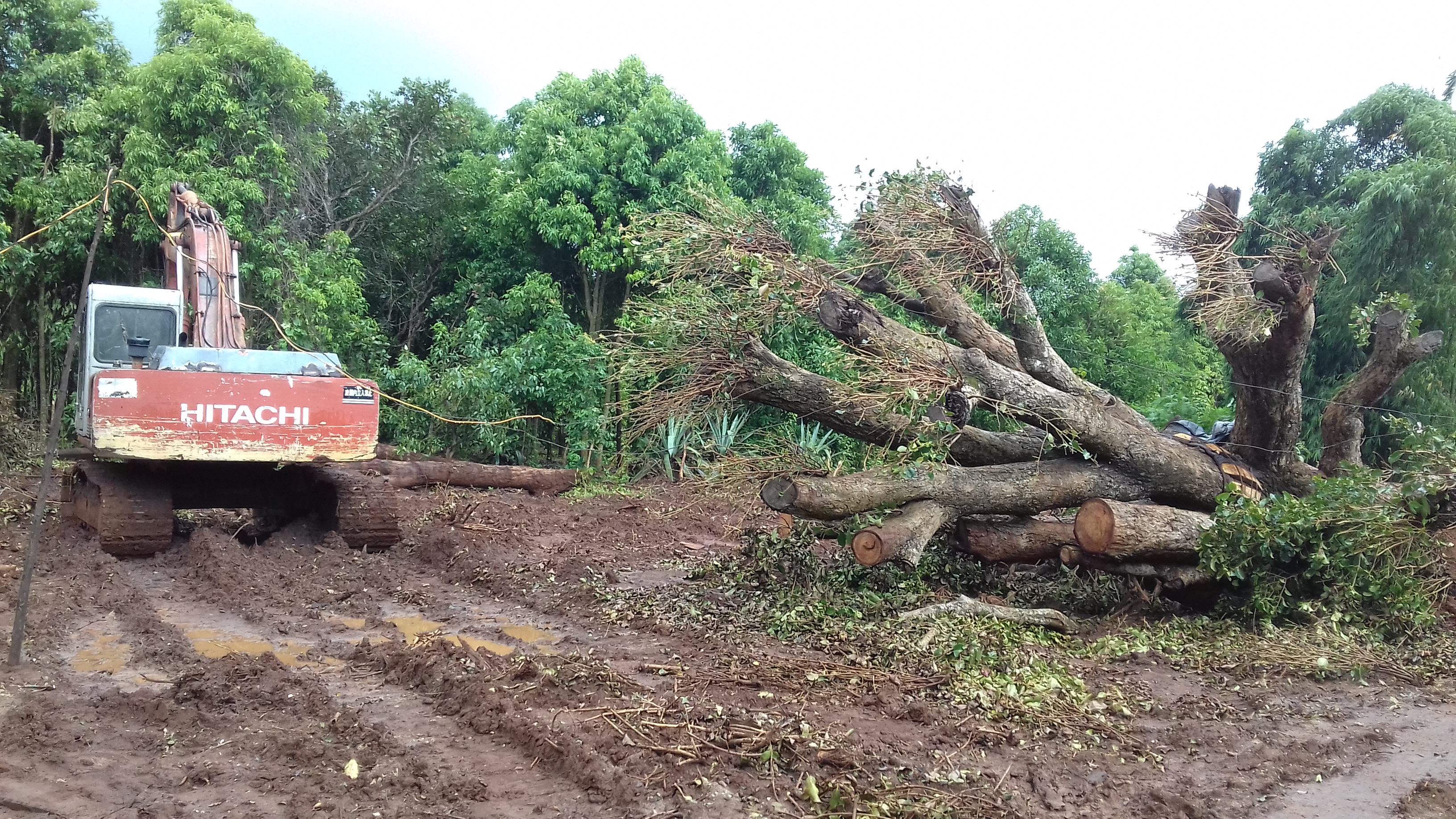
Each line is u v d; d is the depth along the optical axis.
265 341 17.42
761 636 7.07
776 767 4.45
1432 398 14.65
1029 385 8.04
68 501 10.82
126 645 6.50
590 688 5.50
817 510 7.42
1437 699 6.06
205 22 17.59
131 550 9.18
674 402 7.96
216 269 10.31
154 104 17.06
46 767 4.38
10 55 18.19
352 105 22.72
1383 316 8.99
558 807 4.05
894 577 8.14
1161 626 7.51
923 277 8.87
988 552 8.23
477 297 20.67
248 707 5.17
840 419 8.17
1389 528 7.21
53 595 7.51
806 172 20.94
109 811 3.96
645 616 7.63
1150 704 5.70
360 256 22.05
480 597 8.53
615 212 19.25
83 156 16.91
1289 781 4.69
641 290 19.31
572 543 11.66
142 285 18.05
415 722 5.09
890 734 4.98
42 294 17.42
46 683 5.56
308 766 4.43
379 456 16.56
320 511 10.53
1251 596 7.77
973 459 8.82
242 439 8.84
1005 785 4.41
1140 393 22.67
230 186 16.75
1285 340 8.55
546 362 18.11
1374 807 4.40
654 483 18.06
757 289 7.72
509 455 18.95
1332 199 17.05
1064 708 5.50
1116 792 4.44
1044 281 21.05
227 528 11.20
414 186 22.23
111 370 8.59
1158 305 28.98
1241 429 9.24
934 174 8.96
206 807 3.99
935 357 7.71
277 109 18.52
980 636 6.54
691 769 4.40
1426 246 15.09
